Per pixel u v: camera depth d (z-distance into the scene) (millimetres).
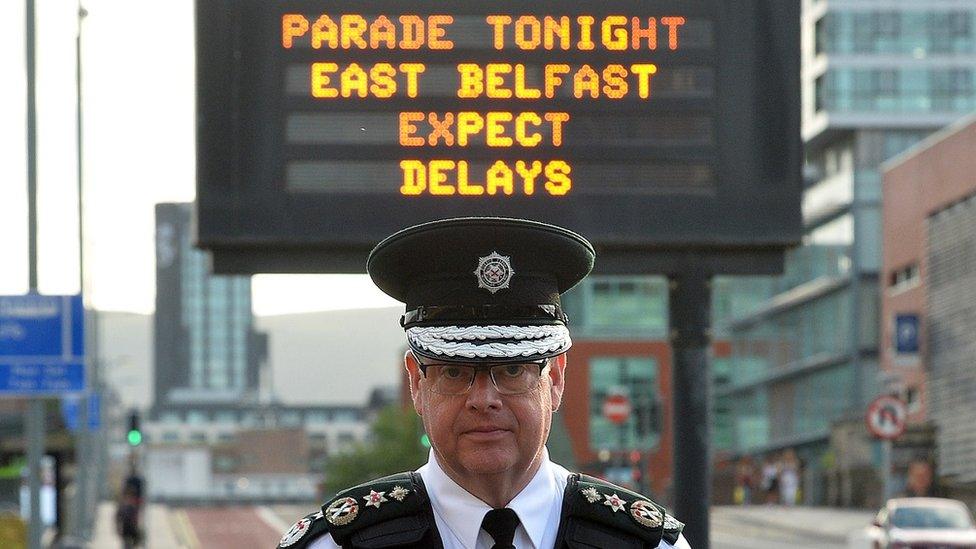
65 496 57906
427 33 13930
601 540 3752
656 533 3770
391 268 3857
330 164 13945
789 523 57594
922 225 62844
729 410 99688
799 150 14195
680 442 14617
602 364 94938
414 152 13891
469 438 3725
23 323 26469
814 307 89000
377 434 134375
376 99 13914
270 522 99000
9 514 43500
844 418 73750
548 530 3773
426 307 3803
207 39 13945
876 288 84750
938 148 61000
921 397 62562
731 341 100188
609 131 14031
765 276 14531
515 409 3738
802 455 90125
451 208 13859
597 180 14000
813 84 92688
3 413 55156
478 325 3760
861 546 31969
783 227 14188
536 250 3795
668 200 14055
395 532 3746
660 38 14117
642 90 14070
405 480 3852
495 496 3756
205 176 13930
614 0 14055
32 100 26516
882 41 91500
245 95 13945
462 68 13906
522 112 13930
